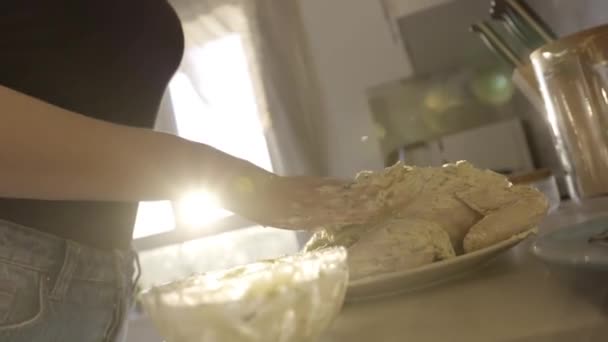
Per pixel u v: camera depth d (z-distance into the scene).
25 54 0.64
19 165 0.40
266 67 2.50
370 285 0.46
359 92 2.64
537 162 2.29
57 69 0.67
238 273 0.38
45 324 0.61
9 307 0.58
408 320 0.40
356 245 0.50
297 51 2.54
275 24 2.52
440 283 0.48
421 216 0.54
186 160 0.46
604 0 1.03
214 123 2.55
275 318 0.30
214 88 2.52
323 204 0.51
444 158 2.38
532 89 1.20
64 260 0.64
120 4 0.75
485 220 0.53
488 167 2.33
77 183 0.42
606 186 0.92
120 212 0.75
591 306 0.33
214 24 2.53
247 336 0.30
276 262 0.38
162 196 0.46
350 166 2.62
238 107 2.52
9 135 0.39
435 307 0.41
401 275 0.45
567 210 0.87
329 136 2.63
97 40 0.71
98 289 0.70
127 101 0.76
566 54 0.90
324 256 0.35
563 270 0.39
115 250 0.74
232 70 2.53
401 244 0.48
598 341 0.31
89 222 0.70
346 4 2.66
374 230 0.51
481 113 2.48
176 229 2.52
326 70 2.67
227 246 2.51
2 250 0.58
